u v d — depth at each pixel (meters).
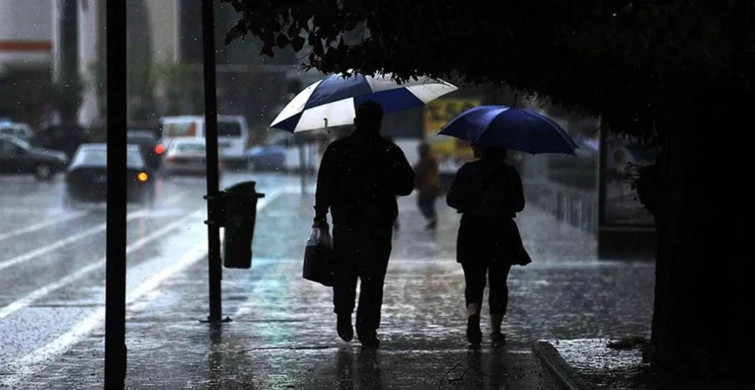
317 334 29.31
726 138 21.77
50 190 109.31
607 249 49.00
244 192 30.98
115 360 20.33
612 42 17.00
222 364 25.27
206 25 30.17
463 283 40.25
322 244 26.88
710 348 22.03
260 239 58.28
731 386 21.14
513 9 18.66
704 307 22.02
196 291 38.41
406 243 58.19
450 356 26.08
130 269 45.50
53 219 74.31
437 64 20.44
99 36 165.00
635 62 17.58
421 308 34.09
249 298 36.22
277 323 31.17
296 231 63.53
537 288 39.09
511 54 19.55
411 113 97.06
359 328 27.11
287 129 29.19
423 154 66.25
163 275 43.09
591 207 63.75
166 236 61.28
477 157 28.30
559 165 76.12
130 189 86.75
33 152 129.00
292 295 36.91
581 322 31.45
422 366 24.89
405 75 20.78
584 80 20.78
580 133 67.50
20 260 49.84
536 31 18.80
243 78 119.38
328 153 26.91
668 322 22.17
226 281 40.50
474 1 18.62
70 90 168.88
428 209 66.12
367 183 26.69
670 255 22.17
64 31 156.88
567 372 22.72
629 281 41.06
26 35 133.25
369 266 26.80
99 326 31.25
